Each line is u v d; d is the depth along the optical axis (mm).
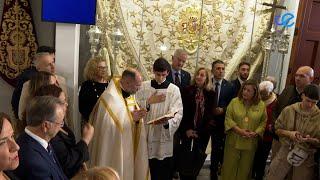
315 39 4340
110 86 2547
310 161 2723
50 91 1872
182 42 4121
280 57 4285
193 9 4086
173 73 3404
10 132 1291
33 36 3363
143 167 2662
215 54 4258
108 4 3779
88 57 3701
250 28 4285
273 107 3188
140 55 4004
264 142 3268
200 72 3145
